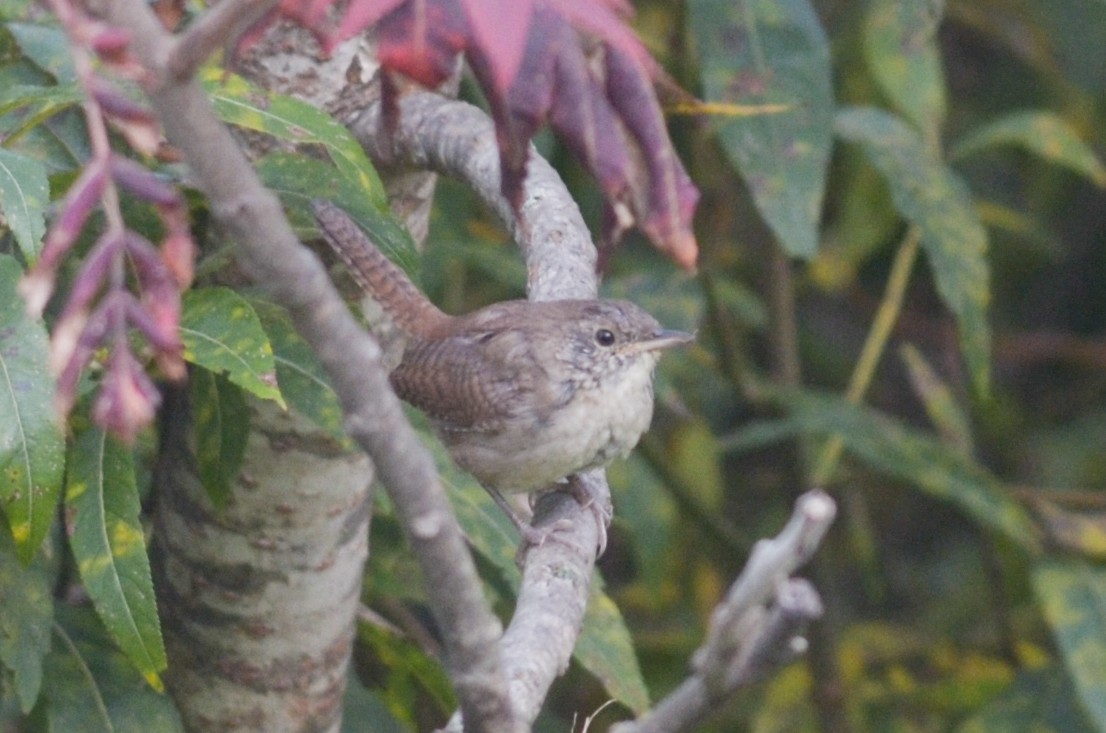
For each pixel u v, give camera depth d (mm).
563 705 11352
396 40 3258
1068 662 9617
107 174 3145
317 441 6492
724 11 9047
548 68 3309
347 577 6934
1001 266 13867
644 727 3215
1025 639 12688
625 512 10203
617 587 12688
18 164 5195
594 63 3387
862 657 12406
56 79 6094
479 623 3545
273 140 6758
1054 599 9812
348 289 7129
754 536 12633
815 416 10375
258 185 3156
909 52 9797
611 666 7031
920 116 9953
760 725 11586
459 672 3631
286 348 6227
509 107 3314
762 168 8953
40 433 5191
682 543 12125
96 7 3113
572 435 7145
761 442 10414
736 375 11023
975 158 13625
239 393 6289
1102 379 14547
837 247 12148
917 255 13398
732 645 3090
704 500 11438
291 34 6590
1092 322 15734
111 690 6316
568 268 7234
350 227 6398
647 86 3385
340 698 7195
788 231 8867
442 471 7355
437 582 3453
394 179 7000
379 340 7656
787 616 3029
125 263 5629
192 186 6012
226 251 6270
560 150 10508
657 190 3389
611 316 7230
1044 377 15133
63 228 3076
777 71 9016
